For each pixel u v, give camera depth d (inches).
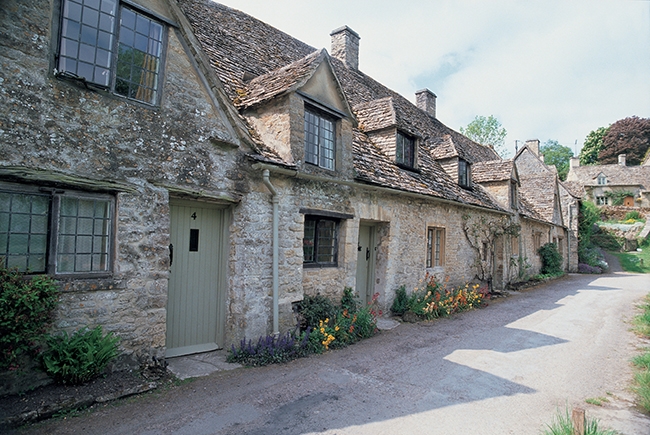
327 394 183.3
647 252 1232.2
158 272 189.6
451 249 469.1
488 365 236.1
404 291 370.3
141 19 192.4
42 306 146.4
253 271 231.9
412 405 176.1
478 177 643.5
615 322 374.3
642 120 2284.7
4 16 149.0
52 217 163.3
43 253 162.9
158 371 183.6
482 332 320.8
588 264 1078.4
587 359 254.2
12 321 138.0
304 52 451.8
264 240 239.5
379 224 362.0
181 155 201.0
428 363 235.3
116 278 175.2
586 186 1977.1
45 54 158.2
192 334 224.8
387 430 152.2
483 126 1496.1
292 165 242.8
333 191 294.2
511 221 636.1
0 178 148.6
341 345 260.1
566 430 142.3
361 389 191.5
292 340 235.3
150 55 195.3
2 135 146.5
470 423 161.2
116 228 177.6
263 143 249.9
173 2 200.5
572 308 450.6
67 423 141.2
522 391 198.1
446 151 514.6
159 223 190.9
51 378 157.6
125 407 156.8
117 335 175.0
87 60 173.0
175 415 153.6
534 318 387.2
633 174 1910.7
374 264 364.2
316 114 280.8
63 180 160.7
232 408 163.0
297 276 261.7
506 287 620.4
